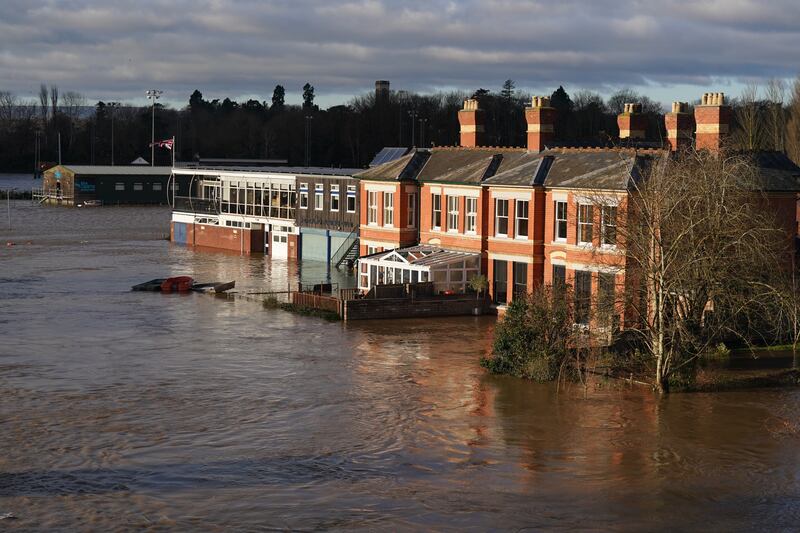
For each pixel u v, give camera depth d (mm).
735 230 48812
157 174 188750
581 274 65438
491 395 49656
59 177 185375
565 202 67312
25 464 39406
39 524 33625
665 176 51500
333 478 38344
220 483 37656
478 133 81812
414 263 73562
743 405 47781
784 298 51375
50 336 63656
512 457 40875
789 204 63156
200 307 75500
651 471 39312
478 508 35500
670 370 49656
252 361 57031
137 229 141250
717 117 65875
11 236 129375
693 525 34281
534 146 73625
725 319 51906
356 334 64938
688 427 44500
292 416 46188
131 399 48781
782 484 38000
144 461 39938
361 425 44938
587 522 34438
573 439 43031
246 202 115062
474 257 73188
